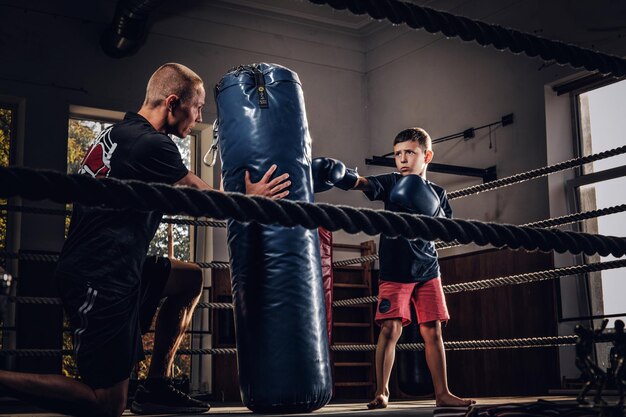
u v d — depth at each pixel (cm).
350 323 691
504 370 602
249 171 226
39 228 584
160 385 246
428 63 711
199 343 645
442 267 664
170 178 205
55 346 565
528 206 599
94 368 182
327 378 222
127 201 92
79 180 88
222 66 699
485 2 650
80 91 628
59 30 628
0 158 605
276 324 216
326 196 725
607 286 559
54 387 173
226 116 234
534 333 580
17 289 564
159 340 249
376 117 766
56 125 614
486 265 624
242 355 221
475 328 629
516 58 623
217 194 99
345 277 710
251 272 221
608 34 555
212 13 700
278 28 735
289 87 235
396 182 301
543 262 578
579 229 582
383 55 763
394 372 678
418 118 715
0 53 603
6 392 168
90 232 189
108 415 184
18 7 616
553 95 600
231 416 211
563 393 527
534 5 609
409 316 295
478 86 656
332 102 754
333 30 762
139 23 609
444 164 639
